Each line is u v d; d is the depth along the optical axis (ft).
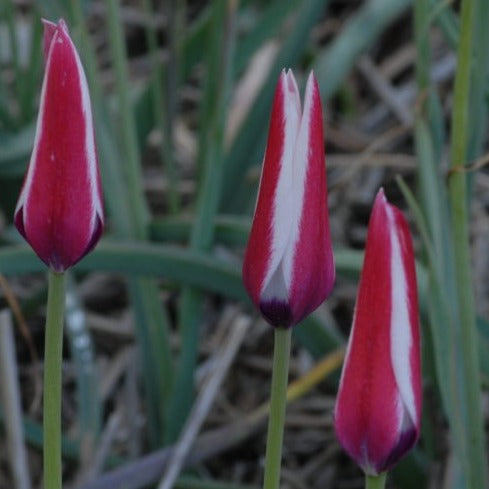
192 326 2.67
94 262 2.59
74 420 3.02
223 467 2.90
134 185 2.70
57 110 1.73
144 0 2.92
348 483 2.86
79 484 2.60
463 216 2.15
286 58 2.95
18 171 2.89
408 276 1.72
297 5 3.03
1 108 2.89
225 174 3.01
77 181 1.75
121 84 2.63
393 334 1.73
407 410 1.75
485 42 2.34
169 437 2.71
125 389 3.00
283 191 1.72
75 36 2.63
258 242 1.74
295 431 2.97
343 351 2.57
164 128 2.99
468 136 2.41
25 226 1.77
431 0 2.44
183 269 2.60
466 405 2.25
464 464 2.24
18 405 2.58
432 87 2.47
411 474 2.60
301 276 1.75
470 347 2.20
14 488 2.59
